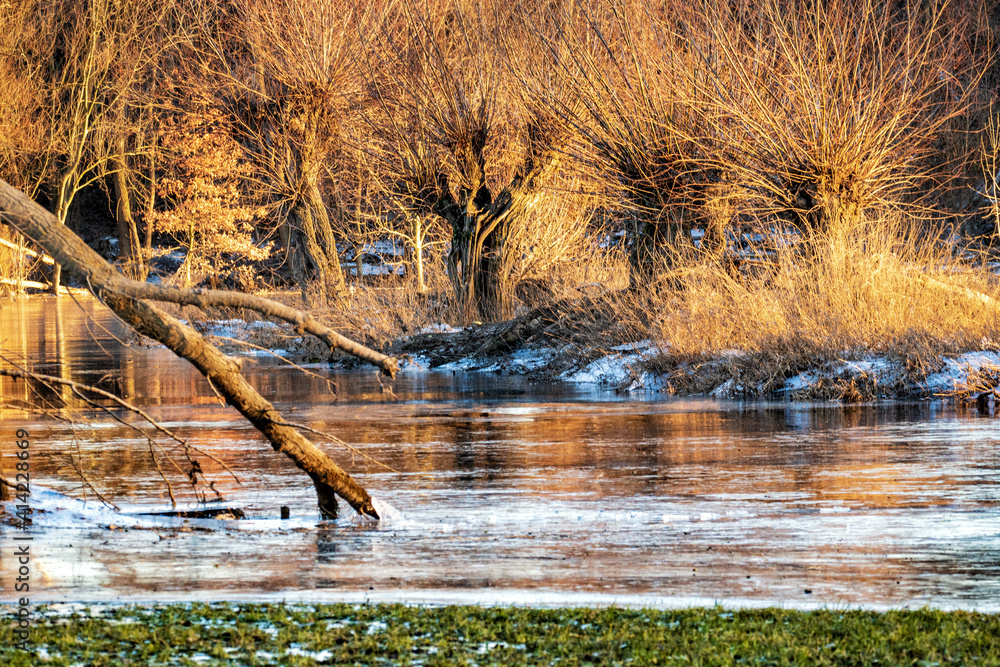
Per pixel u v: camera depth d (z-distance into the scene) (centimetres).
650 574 2534
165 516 3222
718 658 1800
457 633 2020
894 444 4397
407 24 8988
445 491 3591
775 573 2538
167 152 16262
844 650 1861
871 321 6128
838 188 6794
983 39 9969
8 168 14850
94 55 15612
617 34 7506
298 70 9775
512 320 8194
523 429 4925
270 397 6222
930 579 2466
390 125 9238
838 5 7038
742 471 3884
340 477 3166
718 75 7019
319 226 10212
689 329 6525
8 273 7319
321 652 1902
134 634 2000
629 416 5297
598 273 8981
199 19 10969
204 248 15912
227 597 2347
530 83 8056
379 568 2614
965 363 5831
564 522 3128
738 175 7094
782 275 6550
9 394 6328
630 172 7331
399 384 6869
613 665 1803
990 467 3903
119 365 8150
